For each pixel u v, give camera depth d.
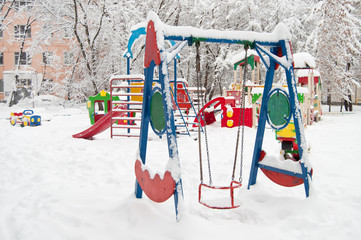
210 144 7.02
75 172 4.70
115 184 4.09
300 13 18.70
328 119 13.01
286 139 4.66
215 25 19.67
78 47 18.69
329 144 6.70
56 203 3.18
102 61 18.94
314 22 18.03
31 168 4.84
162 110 2.91
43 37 17.66
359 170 4.53
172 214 2.91
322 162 5.07
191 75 21.84
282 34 3.45
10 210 3.04
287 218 2.81
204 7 18.23
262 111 3.69
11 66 26.62
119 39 17.97
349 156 5.46
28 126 11.20
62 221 2.77
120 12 17.56
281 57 3.54
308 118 10.89
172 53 2.96
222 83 21.56
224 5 19.12
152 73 3.14
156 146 6.82
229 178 4.30
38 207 3.08
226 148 6.49
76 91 18.97
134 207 2.92
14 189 3.76
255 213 2.94
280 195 3.42
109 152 6.21
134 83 10.69
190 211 3.06
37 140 7.64
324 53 15.68
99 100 11.78
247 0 18.02
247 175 4.41
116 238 2.46
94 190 3.66
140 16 19.16
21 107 22.06
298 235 2.53
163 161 5.36
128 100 9.29
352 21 15.52
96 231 2.58
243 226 2.70
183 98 11.70
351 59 16.97
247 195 3.41
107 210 2.99
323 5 15.54
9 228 2.63
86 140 7.86
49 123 12.38
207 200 3.05
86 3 18.30
